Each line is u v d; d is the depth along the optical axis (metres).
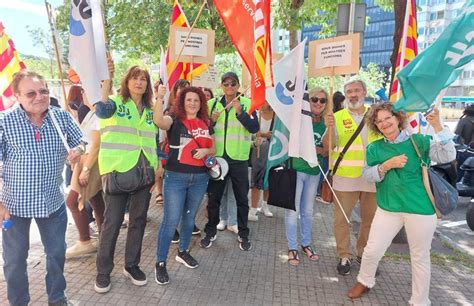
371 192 4.04
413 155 3.29
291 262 4.31
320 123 4.52
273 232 5.36
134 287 3.65
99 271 3.53
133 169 3.43
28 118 2.78
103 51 3.35
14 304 2.99
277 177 4.30
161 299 3.47
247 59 3.74
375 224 3.46
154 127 3.66
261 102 3.66
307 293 3.70
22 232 2.89
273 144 4.34
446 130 3.19
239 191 4.66
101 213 4.29
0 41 3.80
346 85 4.06
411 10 4.25
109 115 3.35
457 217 6.79
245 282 3.86
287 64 4.14
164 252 3.77
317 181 4.46
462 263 4.54
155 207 6.22
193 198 3.91
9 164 2.77
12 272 2.91
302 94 4.07
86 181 4.00
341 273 4.09
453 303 3.63
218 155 4.55
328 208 6.75
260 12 3.57
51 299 3.13
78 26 3.19
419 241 3.24
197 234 5.05
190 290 3.66
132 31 12.97
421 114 4.09
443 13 61.47
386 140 3.41
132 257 3.71
